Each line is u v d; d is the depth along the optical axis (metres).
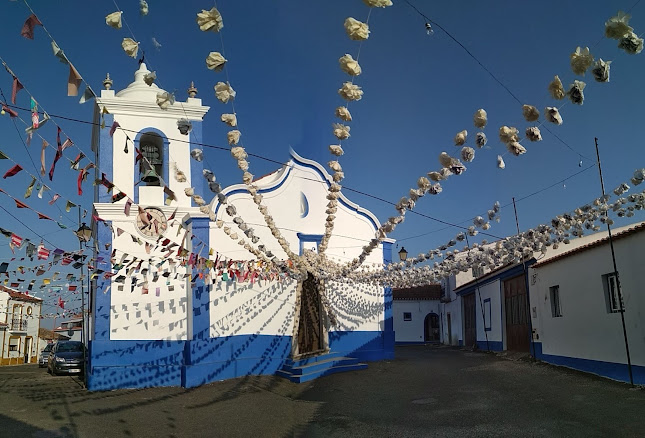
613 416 8.98
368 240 18.64
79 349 21.97
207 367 14.79
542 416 9.33
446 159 6.74
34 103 5.82
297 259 14.68
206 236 15.37
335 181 9.08
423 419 9.81
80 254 11.20
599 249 12.95
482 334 24.41
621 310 11.35
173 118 16.52
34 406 12.55
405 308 39.41
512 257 12.95
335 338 17.86
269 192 16.67
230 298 15.59
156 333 15.03
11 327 38.91
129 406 12.26
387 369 16.31
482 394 11.64
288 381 14.74
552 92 5.22
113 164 15.85
